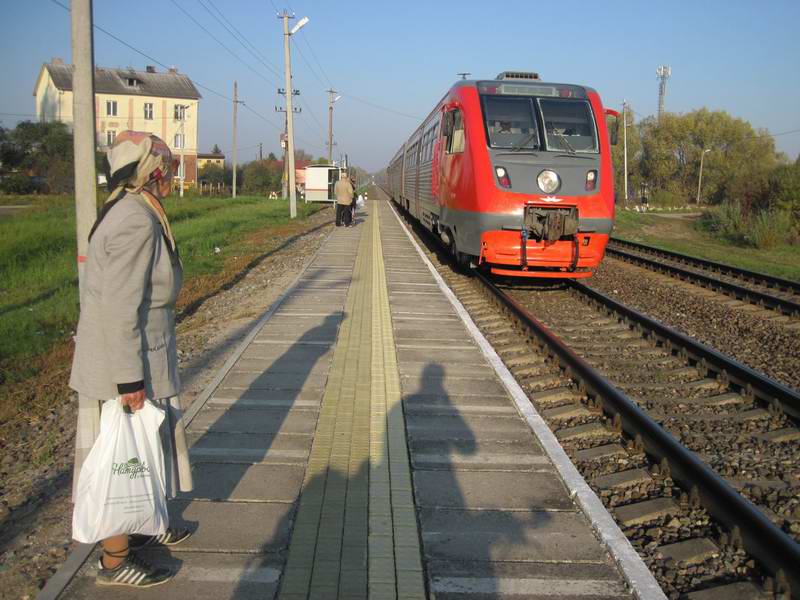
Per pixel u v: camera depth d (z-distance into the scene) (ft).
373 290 34.73
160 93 220.02
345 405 17.51
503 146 34.81
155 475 9.68
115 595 9.61
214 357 22.34
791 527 12.67
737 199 116.78
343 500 12.48
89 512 9.20
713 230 107.24
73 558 10.42
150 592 9.69
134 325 8.96
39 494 13.39
